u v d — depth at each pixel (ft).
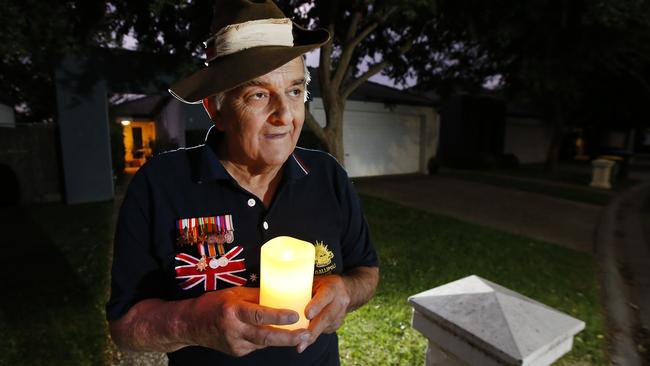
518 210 29.14
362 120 45.65
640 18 22.93
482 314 5.31
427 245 18.26
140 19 20.72
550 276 14.94
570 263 16.67
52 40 19.11
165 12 19.47
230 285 3.05
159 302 2.76
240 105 2.73
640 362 9.88
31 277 13.48
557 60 29.19
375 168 47.73
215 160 3.09
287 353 3.27
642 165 80.02
